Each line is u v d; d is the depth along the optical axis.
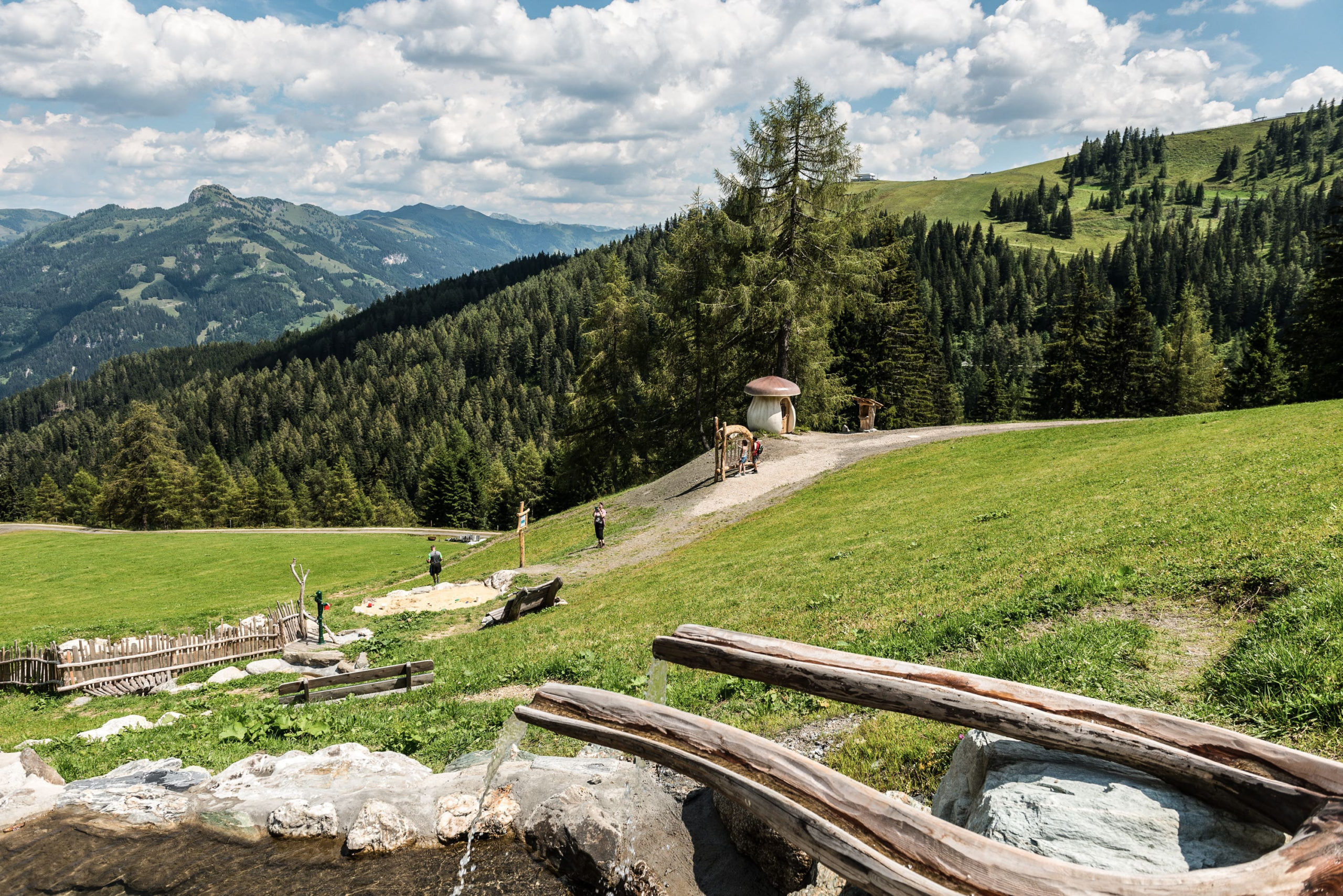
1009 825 3.76
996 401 92.25
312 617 25.77
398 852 6.17
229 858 6.22
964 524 19.55
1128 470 21.25
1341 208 48.84
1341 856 2.77
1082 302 74.69
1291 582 8.23
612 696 5.11
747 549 25.73
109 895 5.79
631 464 63.62
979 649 9.30
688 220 54.91
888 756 6.67
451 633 22.47
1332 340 48.50
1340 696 5.52
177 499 119.12
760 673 5.00
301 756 8.35
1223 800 3.50
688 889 5.11
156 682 21.17
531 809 6.41
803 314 50.97
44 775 8.07
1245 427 24.31
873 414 54.03
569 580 27.97
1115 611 9.31
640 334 63.59
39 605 40.41
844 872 3.52
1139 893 2.88
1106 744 3.84
